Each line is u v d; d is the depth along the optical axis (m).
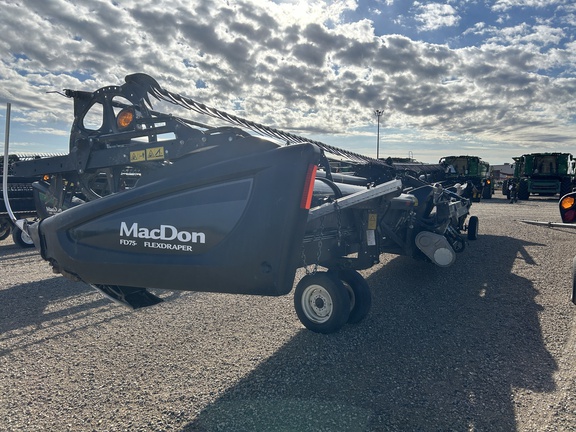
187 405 2.46
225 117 4.02
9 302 4.52
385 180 5.86
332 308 3.43
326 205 3.11
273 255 2.47
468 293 4.81
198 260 2.57
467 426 2.25
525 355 3.14
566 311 4.14
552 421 2.29
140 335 3.56
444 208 5.65
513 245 7.85
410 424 2.27
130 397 2.56
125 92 3.82
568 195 4.03
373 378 2.78
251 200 2.49
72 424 2.29
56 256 2.99
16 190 8.77
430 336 3.52
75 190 4.34
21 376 2.85
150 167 3.59
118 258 2.76
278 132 4.45
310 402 2.48
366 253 3.97
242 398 2.53
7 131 3.94
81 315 4.08
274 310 4.18
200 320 3.91
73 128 4.09
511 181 26.55
